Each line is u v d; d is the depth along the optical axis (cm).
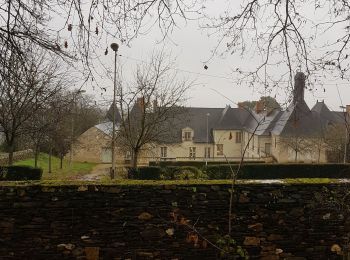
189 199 702
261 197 717
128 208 692
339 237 729
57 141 2422
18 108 1576
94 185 687
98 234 687
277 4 384
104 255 688
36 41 435
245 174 2197
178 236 696
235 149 4397
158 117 2002
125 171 2211
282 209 722
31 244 675
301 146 3575
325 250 728
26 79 528
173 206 698
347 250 700
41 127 1720
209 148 4325
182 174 1522
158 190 696
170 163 2967
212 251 699
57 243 679
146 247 694
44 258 677
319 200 722
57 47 459
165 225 696
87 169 3145
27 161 3005
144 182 713
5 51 431
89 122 4028
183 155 4234
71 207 682
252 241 714
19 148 2862
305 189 729
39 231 676
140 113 2083
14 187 671
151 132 2016
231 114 4462
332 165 2267
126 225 691
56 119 1838
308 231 725
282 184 724
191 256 697
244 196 713
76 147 3659
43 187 677
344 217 727
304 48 401
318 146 3494
